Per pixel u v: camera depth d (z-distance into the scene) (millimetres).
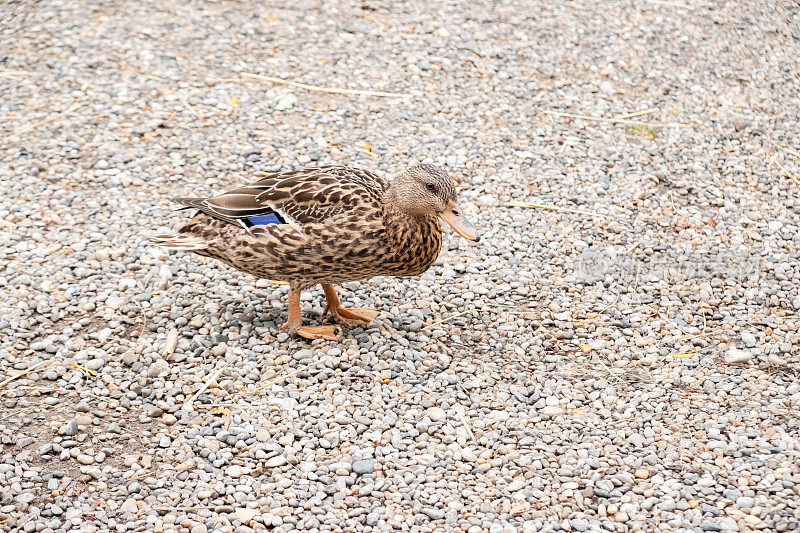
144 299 6074
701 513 4402
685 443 4887
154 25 9680
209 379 5375
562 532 4309
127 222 6848
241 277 6352
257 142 7898
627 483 4613
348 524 4402
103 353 5570
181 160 7613
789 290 6258
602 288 6320
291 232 5320
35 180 7277
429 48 9406
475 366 5547
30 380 5344
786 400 5215
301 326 5723
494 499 4543
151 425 5062
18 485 4594
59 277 6242
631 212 7164
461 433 4996
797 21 10031
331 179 5492
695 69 9172
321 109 8398
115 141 7809
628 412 5148
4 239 6594
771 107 8602
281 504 4527
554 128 8234
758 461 4727
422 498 4555
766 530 4262
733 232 6922
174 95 8492
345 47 9422
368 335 5777
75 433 4949
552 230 6961
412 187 5344
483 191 7410
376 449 4879
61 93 8461
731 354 5625
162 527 4387
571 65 9195
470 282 6391
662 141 8062
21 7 9891
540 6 10250
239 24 9805
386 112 8391
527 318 6027
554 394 5316
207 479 4695
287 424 5055
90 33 9445
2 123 7996
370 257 5398
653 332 5875
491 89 8781
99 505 4520
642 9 10203
